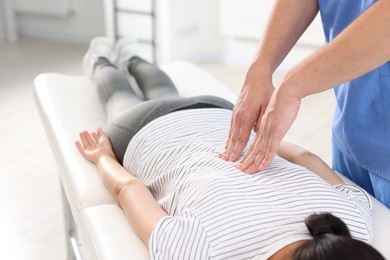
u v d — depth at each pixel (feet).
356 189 4.17
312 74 3.51
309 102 10.95
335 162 4.79
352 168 4.55
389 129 3.94
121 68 7.16
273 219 3.48
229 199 3.65
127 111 5.32
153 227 3.76
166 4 12.74
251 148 4.01
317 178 3.94
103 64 6.69
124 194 4.22
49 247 6.55
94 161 4.97
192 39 13.71
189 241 3.47
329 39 4.36
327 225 3.13
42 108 5.93
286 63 13.16
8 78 12.41
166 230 3.60
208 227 3.49
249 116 4.20
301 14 4.39
